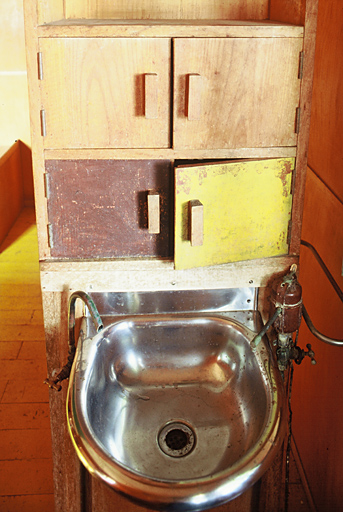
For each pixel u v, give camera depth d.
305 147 1.37
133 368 1.53
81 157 1.35
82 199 1.39
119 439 1.37
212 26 1.25
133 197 1.40
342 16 1.51
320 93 1.76
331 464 1.70
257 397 1.34
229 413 1.42
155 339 1.53
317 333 1.44
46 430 2.33
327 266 1.71
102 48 1.26
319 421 1.82
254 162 1.35
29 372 2.72
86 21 1.40
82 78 1.28
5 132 4.79
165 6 1.50
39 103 1.30
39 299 3.42
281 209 1.42
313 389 1.89
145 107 1.29
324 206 1.74
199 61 1.27
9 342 2.97
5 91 4.68
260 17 1.53
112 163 1.36
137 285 1.48
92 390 1.34
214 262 1.43
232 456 1.31
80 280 1.46
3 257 4.00
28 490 2.03
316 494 1.86
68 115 1.31
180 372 1.54
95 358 1.39
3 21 4.48
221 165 1.33
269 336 1.54
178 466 1.30
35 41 1.25
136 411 1.44
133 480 1.05
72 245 1.44
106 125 1.32
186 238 1.38
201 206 1.31
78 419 1.18
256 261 1.47
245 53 1.28
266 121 1.34
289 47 1.29
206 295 1.53
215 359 1.53
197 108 1.28
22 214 4.80
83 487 1.61
